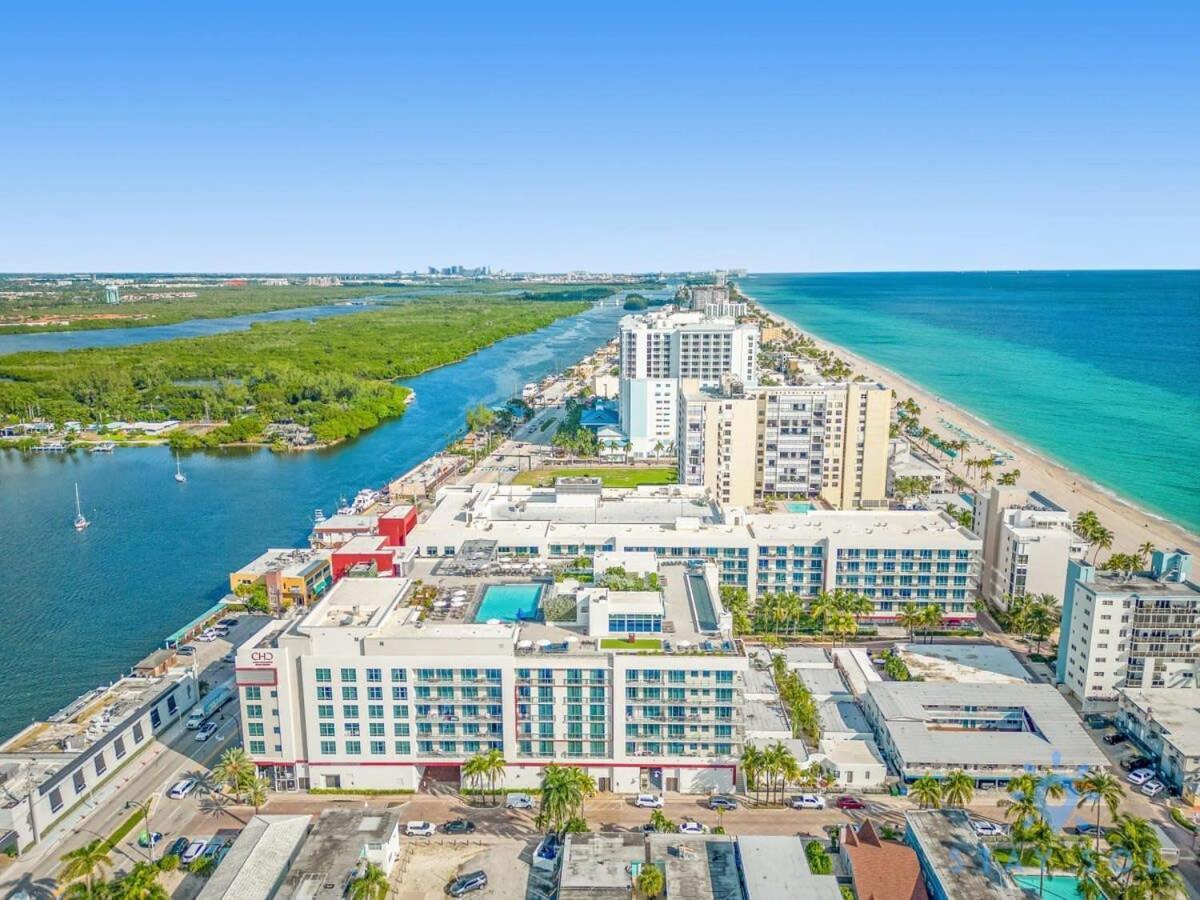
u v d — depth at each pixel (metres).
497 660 161.38
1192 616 187.50
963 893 128.25
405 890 139.38
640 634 169.12
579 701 163.62
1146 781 166.75
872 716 184.62
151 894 127.44
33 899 136.88
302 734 166.88
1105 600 187.62
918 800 161.25
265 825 143.75
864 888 132.38
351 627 163.75
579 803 149.38
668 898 128.25
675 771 166.12
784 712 185.50
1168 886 126.50
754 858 135.12
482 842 151.38
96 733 170.88
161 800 163.50
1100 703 192.12
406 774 166.62
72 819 157.75
